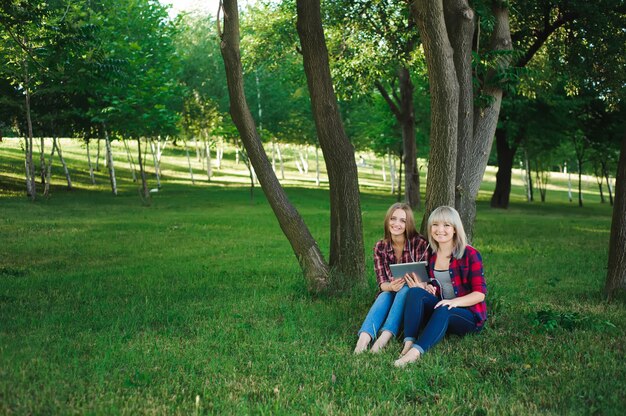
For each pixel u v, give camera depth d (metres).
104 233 17.19
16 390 4.21
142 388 4.47
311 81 7.88
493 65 7.96
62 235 16.48
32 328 6.18
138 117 29.70
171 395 4.37
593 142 38.47
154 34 34.03
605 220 28.22
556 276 10.45
